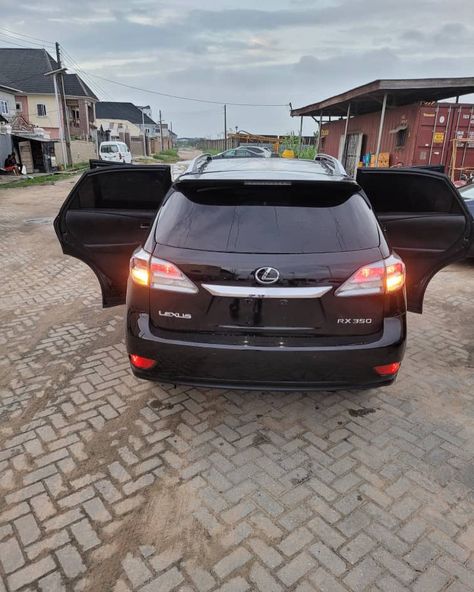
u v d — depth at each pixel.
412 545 2.13
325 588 1.93
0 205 14.45
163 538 2.17
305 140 29.98
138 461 2.68
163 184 3.79
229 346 2.55
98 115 75.56
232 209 2.70
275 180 2.73
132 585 1.95
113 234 3.71
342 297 2.53
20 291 5.84
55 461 2.67
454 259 3.56
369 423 3.04
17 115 32.19
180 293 2.57
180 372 2.69
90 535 2.18
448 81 11.47
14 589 1.93
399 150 13.67
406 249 3.61
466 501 2.39
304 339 2.57
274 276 2.47
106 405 3.23
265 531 2.21
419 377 3.64
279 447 2.80
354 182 2.84
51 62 44.34
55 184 21.58
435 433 2.95
